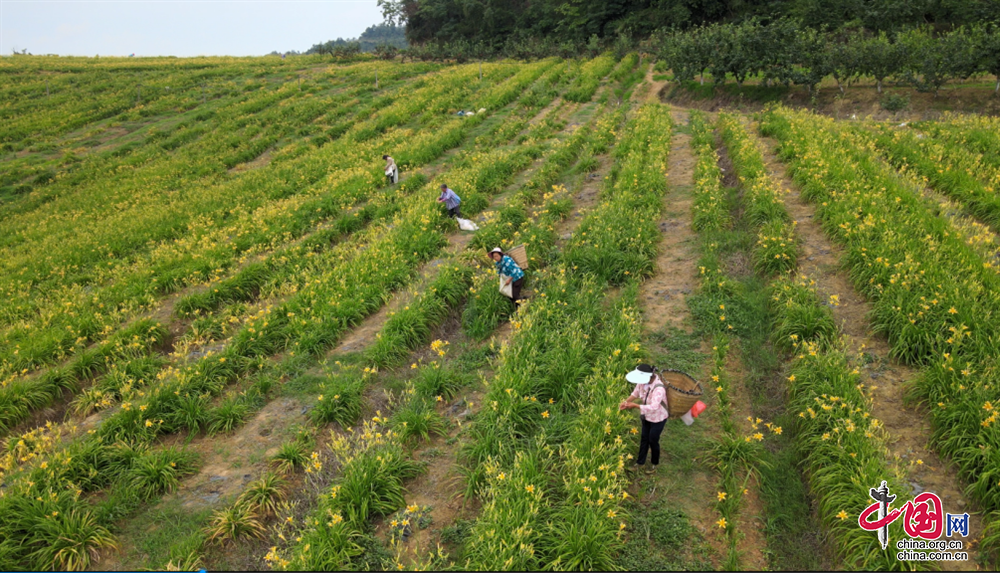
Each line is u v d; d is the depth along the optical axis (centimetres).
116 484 710
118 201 2400
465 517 650
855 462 616
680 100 3666
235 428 837
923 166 1556
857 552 543
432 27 7744
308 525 636
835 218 1187
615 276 1149
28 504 638
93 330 1165
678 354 898
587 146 2241
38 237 2028
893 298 894
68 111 4025
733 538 576
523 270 1073
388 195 1912
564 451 694
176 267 1489
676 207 1515
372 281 1242
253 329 1040
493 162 2048
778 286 1000
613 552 580
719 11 5338
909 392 734
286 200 2073
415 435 789
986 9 3297
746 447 684
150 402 835
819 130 1945
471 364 957
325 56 6397
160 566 608
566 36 6303
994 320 781
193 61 6197
